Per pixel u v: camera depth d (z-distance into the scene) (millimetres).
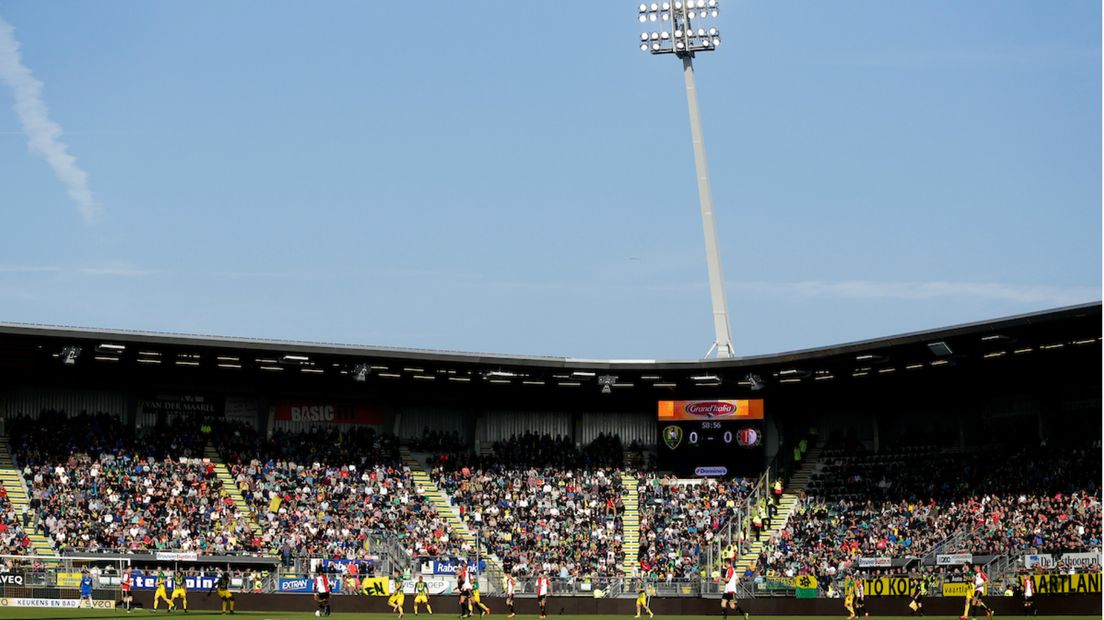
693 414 104438
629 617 81125
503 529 98062
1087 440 92125
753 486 102250
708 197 115625
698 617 81562
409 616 79188
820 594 82562
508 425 109438
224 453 98500
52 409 96562
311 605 83938
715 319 113188
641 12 118688
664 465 104188
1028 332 85250
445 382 107312
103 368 98062
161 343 89750
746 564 94562
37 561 81250
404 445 105875
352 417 105625
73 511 87812
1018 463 94000
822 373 100250
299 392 104562
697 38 118250
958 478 96250
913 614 78625
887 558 88812
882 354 92312
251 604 82938
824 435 107875
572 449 107938
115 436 96250
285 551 89062
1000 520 88062
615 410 110125
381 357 95438
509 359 98125
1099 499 85188
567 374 102250
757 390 103812
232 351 92625
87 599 80312
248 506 93938
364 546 90750
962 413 102500
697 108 117688
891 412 105812
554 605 85125
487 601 84812
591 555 95938
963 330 85688
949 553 86938
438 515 97938
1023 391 98625
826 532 96000
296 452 101062
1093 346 89000
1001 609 75938
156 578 82438
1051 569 78750
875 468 101938
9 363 92562
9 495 88000
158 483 93000
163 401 100062
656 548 96438
